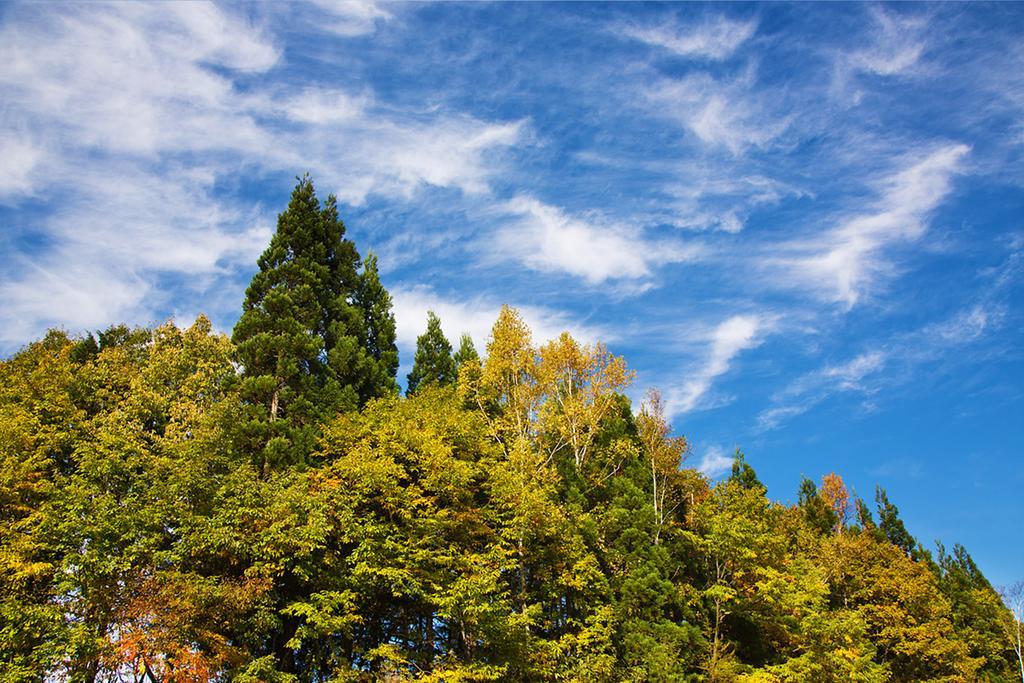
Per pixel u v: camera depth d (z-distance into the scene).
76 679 19.23
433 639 27.73
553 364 40.16
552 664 27.14
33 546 21.36
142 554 22.83
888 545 50.34
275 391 33.31
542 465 36.25
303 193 42.72
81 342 40.75
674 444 42.88
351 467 27.50
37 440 27.28
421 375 44.28
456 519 28.89
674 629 30.84
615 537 35.84
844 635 34.31
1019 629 45.62
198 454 26.91
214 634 22.30
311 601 26.08
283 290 37.50
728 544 35.94
